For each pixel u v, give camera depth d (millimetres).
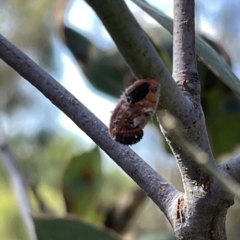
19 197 298
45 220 248
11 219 958
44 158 1095
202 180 194
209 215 197
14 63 207
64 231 250
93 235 253
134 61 172
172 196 204
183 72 200
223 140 306
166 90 178
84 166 319
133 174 208
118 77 310
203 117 193
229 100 302
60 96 208
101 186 322
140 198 325
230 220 315
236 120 302
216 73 240
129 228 323
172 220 202
